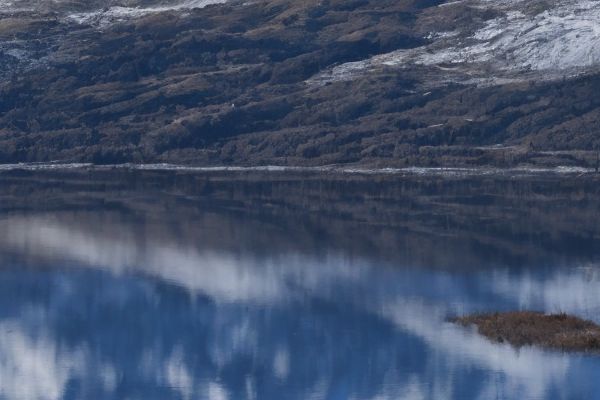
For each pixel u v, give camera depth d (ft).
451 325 583.99
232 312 635.66
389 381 509.76
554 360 519.19
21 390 515.50
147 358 558.15
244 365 541.34
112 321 625.41
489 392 487.20
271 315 625.41
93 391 512.22
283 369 535.60
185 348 572.10
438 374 512.63
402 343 560.20
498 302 632.79
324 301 651.66
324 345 565.53
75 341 588.91
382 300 649.61
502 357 526.16
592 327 554.46
